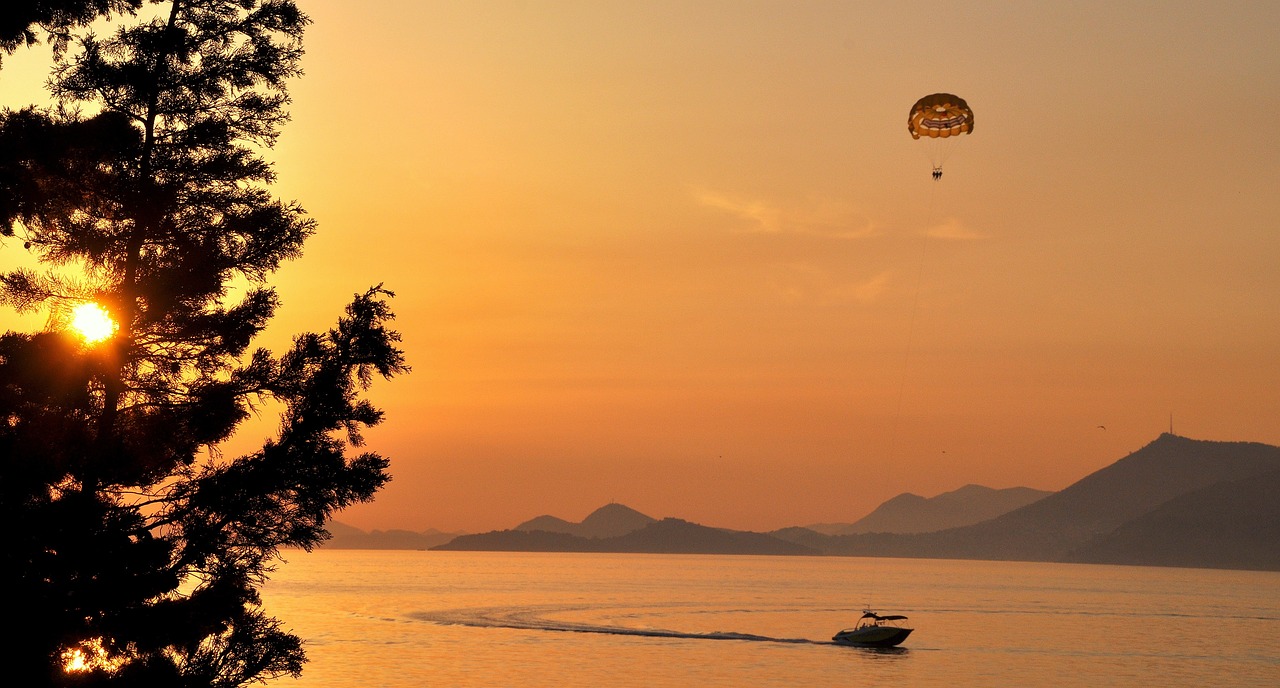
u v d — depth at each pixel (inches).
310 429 978.1
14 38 952.3
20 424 889.5
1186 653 5349.4
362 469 995.3
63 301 1061.1
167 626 915.4
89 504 892.0
